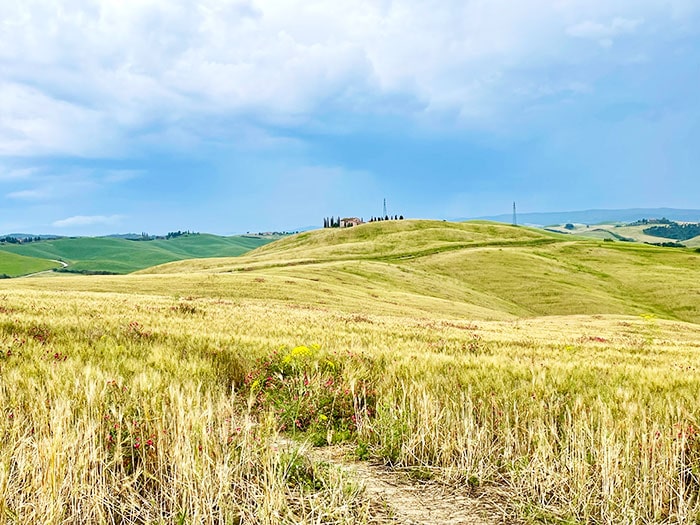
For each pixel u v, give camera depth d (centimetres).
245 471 516
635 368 1164
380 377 887
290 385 838
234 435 559
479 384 801
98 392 607
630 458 512
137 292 5591
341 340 1532
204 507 438
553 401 720
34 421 524
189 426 521
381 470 594
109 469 483
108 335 1338
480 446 583
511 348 1780
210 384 780
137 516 442
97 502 427
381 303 6462
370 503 493
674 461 515
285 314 3012
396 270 10075
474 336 2336
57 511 412
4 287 5391
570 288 9912
